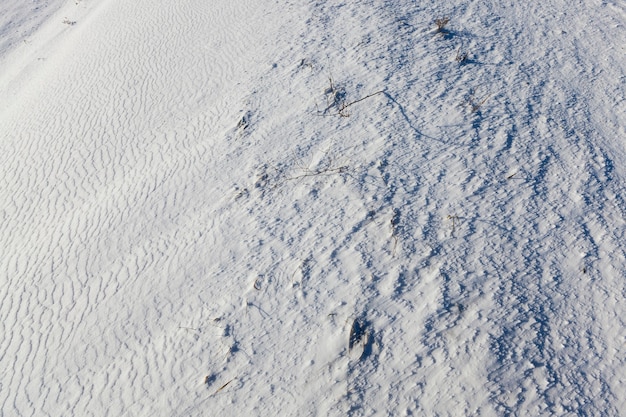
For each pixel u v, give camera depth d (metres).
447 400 3.89
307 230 5.54
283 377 4.36
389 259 4.96
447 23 8.68
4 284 6.90
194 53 10.27
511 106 6.64
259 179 6.45
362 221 5.42
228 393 4.38
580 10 8.94
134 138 8.71
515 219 5.15
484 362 4.04
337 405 4.06
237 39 10.04
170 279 5.64
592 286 4.49
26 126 10.84
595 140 6.07
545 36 8.23
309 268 5.11
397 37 8.38
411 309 4.51
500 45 8.00
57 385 5.15
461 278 4.67
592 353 4.03
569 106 6.64
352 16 9.30
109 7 15.21
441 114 6.61
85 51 12.88
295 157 6.57
